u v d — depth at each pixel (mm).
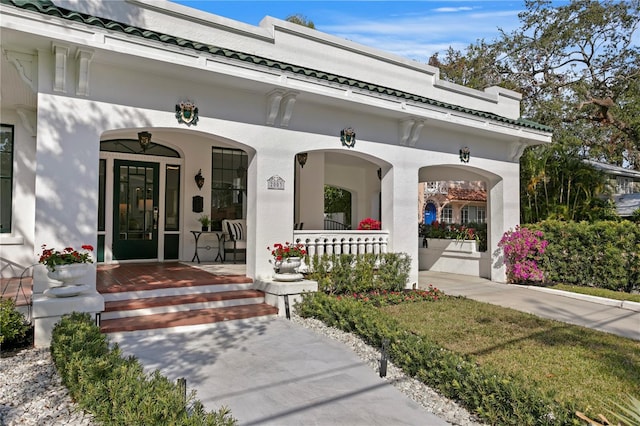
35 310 5148
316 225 12820
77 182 5840
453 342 5836
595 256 10516
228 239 11078
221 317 6465
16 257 8008
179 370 4633
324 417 3666
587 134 17297
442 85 10898
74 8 6332
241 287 7645
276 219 7793
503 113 12242
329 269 8266
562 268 11023
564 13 18641
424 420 3652
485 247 13453
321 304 6805
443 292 9727
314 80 7605
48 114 5656
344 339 5848
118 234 10078
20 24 5023
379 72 9828
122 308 6238
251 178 7801
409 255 9648
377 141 9164
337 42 9117
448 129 10289
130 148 10203
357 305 6426
